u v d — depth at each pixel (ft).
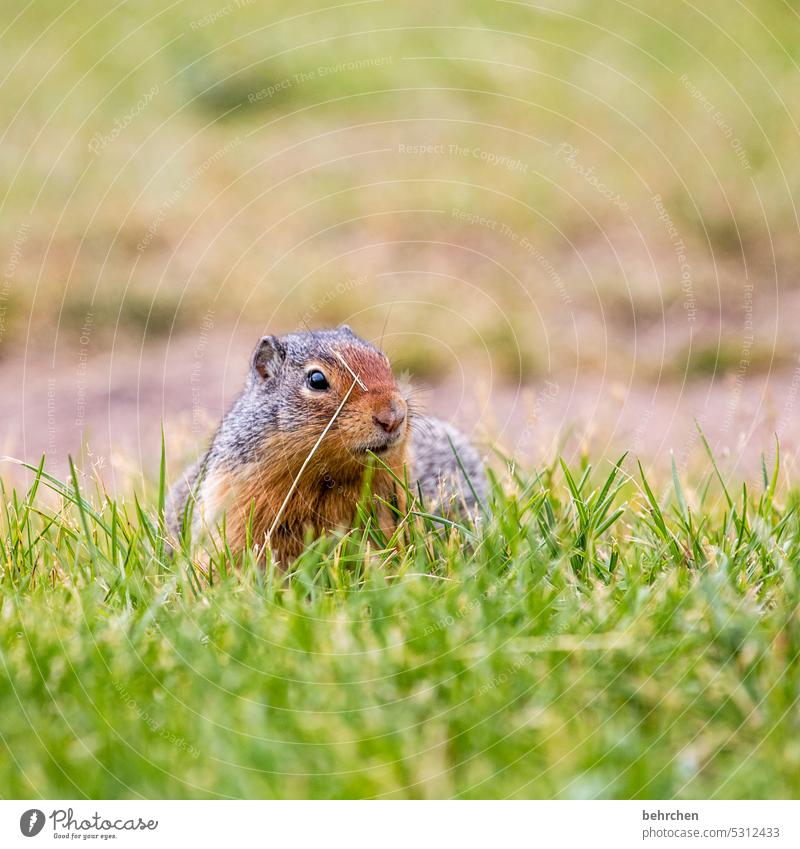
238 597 17.88
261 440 22.39
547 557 18.98
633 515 22.29
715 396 38.63
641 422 36.83
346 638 15.99
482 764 14.01
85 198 50.31
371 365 22.47
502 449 28.17
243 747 14.01
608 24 61.87
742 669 15.30
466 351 42.86
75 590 17.81
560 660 15.42
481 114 55.88
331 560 19.76
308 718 14.35
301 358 22.65
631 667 15.31
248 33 62.39
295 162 53.31
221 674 15.26
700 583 16.88
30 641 15.87
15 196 49.90
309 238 48.70
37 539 20.68
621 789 13.76
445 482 25.13
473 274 46.83
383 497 22.49
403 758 13.92
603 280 45.88
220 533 21.17
